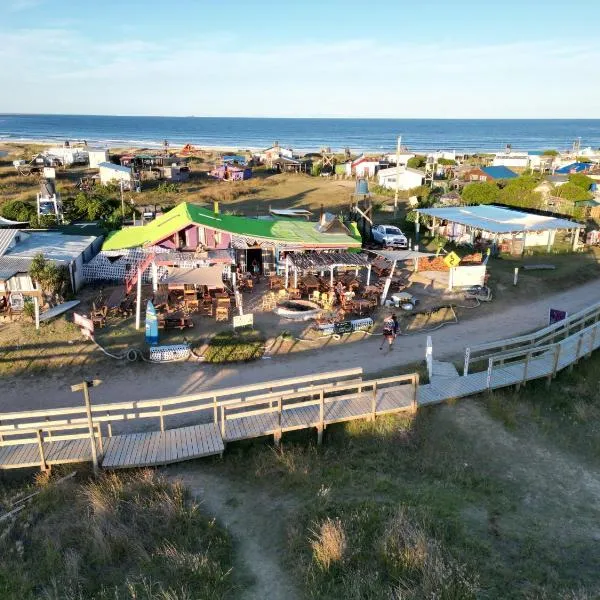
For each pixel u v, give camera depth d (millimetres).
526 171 83938
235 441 16125
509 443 16828
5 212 42625
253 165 104125
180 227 29828
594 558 11680
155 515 12492
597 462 16156
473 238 42125
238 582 10641
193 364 21594
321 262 29391
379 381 16812
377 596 10023
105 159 86688
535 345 22422
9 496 13570
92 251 33250
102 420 14742
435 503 13305
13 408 18359
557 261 38438
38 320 24203
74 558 11102
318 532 11852
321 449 16141
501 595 10242
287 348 23312
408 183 73125
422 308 28469
